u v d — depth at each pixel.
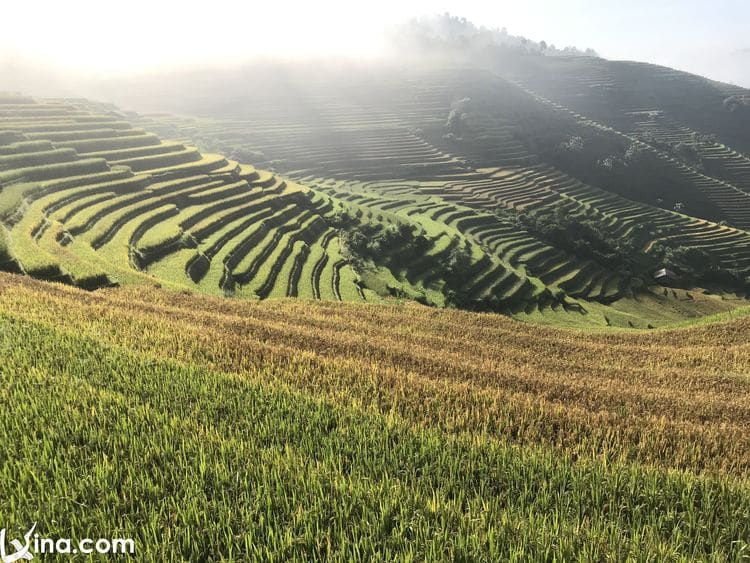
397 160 151.62
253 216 68.81
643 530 8.06
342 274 60.03
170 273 45.53
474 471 9.88
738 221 135.88
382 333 29.78
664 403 18.62
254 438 10.49
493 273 75.94
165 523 7.24
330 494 8.20
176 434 9.97
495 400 15.45
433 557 6.72
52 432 9.46
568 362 26.88
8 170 60.53
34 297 23.53
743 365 28.83
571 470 10.00
